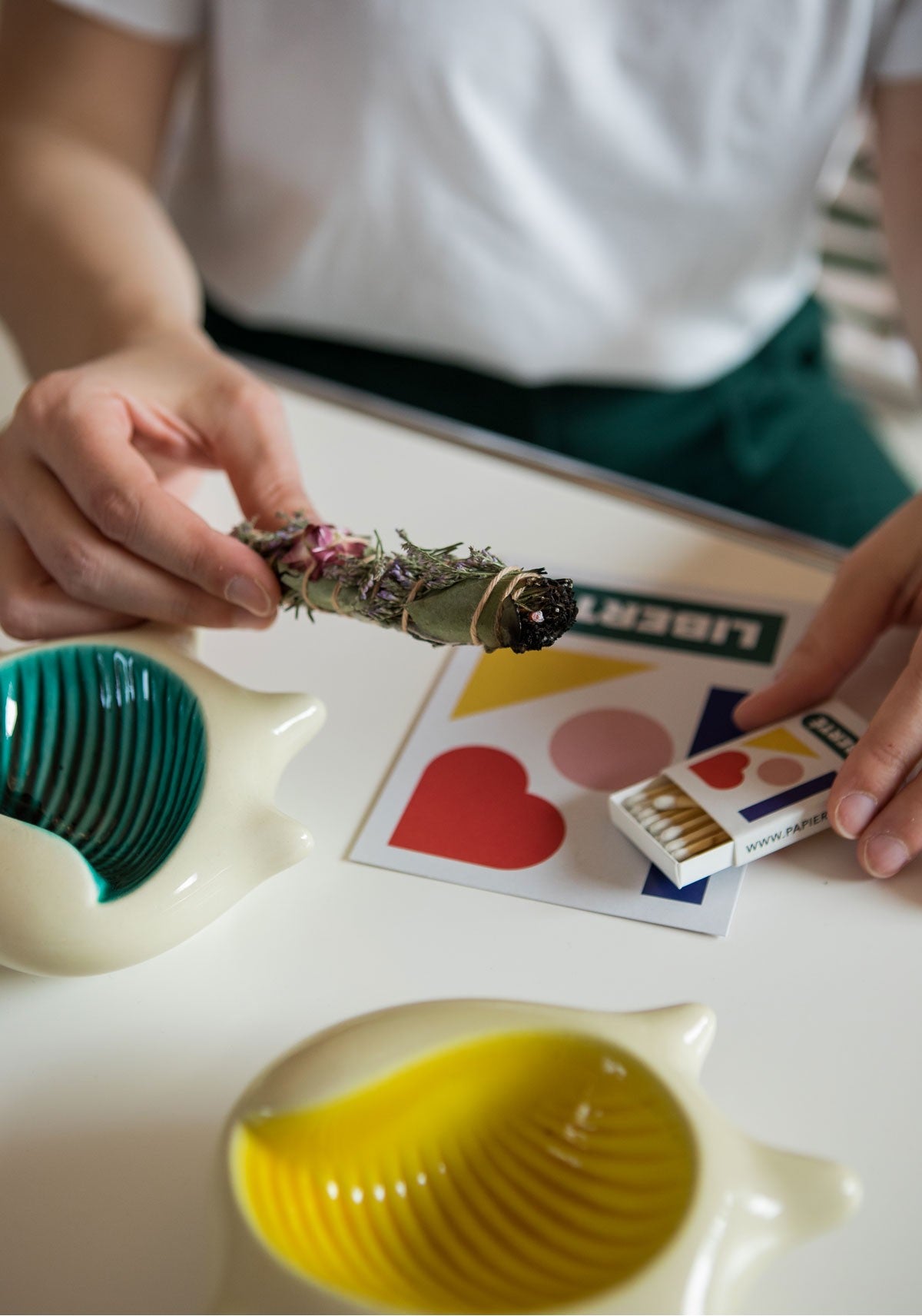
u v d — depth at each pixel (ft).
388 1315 0.95
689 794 1.66
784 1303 1.17
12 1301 1.20
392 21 2.69
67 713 1.73
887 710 1.63
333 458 2.51
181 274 2.59
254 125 2.97
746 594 2.13
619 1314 0.95
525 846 1.69
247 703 1.65
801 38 2.73
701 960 1.51
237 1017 1.47
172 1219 1.26
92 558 1.79
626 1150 1.14
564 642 2.05
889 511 3.03
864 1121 1.32
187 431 2.06
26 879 1.43
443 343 3.28
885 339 4.44
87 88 2.89
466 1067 1.17
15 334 2.59
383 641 2.08
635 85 2.84
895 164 2.84
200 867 1.50
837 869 1.62
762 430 3.29
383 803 1.77
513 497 2.39
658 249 3.10
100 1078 1.40
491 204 2.97
